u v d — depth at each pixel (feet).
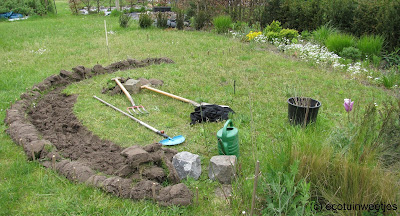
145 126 16.24
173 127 16.40
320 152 10.68
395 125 11.78
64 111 18.78
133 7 73.51
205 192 11.27
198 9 48.26
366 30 31.99
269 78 23.70
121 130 15.94
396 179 10.10
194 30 45.80
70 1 68.59
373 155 10.55
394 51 29.09
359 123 12.53
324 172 10.23
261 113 17.58
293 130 14.02
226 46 34.19
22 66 28.35
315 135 12.66
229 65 26.89
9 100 20.30
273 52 31.81
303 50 29.55
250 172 12.07
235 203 10.48
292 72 25.02
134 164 11.52
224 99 19.63
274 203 9.94
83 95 21.08
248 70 25.44
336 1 34.88
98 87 22.39
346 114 16.75
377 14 30.68
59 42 38.32
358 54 28.30
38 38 41.11
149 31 44.34
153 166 11.87
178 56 30.58
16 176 12.23
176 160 12.18
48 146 13.74
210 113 16.90
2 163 13.29
